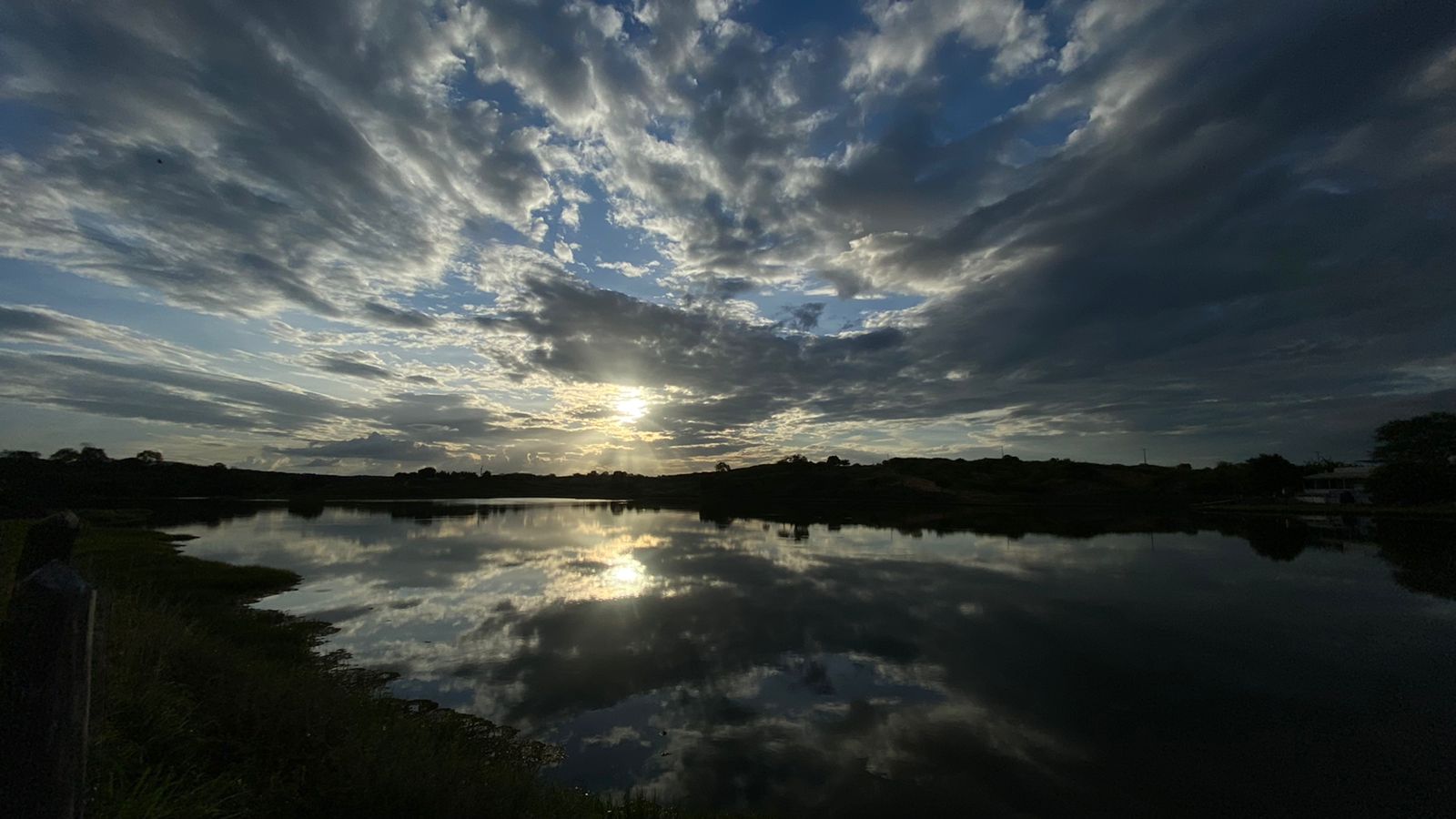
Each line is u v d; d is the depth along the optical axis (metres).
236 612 20.38
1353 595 25.33
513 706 13.14
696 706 13.30
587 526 60.97
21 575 3.31
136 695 6.23
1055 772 10.66
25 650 2.76
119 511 71.38
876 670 15.74
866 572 30.86
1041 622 20.55
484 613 21.50
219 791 5.21
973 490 115.19
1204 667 16.03
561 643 17.81
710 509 95.38
